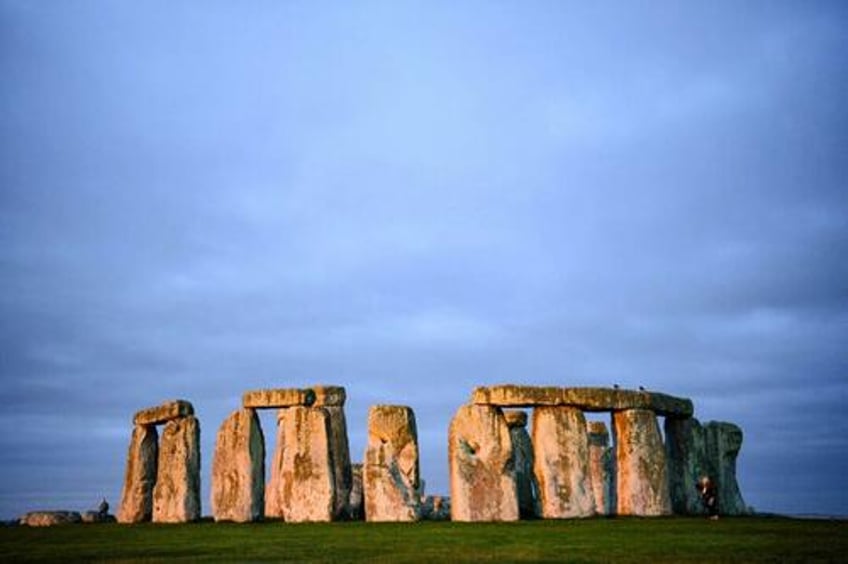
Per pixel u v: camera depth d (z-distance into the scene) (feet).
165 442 115.44
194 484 113.19
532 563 59.52
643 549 67.41
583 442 105.91
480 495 100.83
